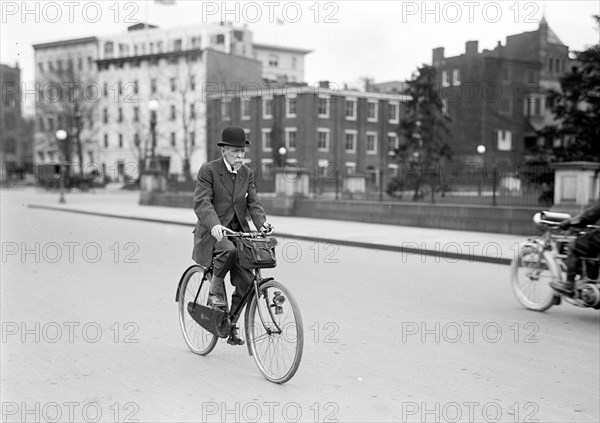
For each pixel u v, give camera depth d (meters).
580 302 7.25
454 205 18.73
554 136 24.31
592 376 5.11
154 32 72.19
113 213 25.81
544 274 8.52
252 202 5.18
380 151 58.25
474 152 54.72
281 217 24.39
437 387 4.79
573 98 23.34
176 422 4.06
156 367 5.24
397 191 25.36
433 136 43.50
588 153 22.66
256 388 4.73
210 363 5.38
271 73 87.81
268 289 4.90
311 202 23.91
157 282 9.45
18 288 8.89
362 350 5.80
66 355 5.57
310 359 5.50
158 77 66.94
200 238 5.16
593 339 6.34
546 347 6.00
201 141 63.22
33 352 5.66
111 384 4.80
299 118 54.97
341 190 28.05
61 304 7.79
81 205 31.83
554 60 57.38
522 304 8.02
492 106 55.00
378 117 58.28
